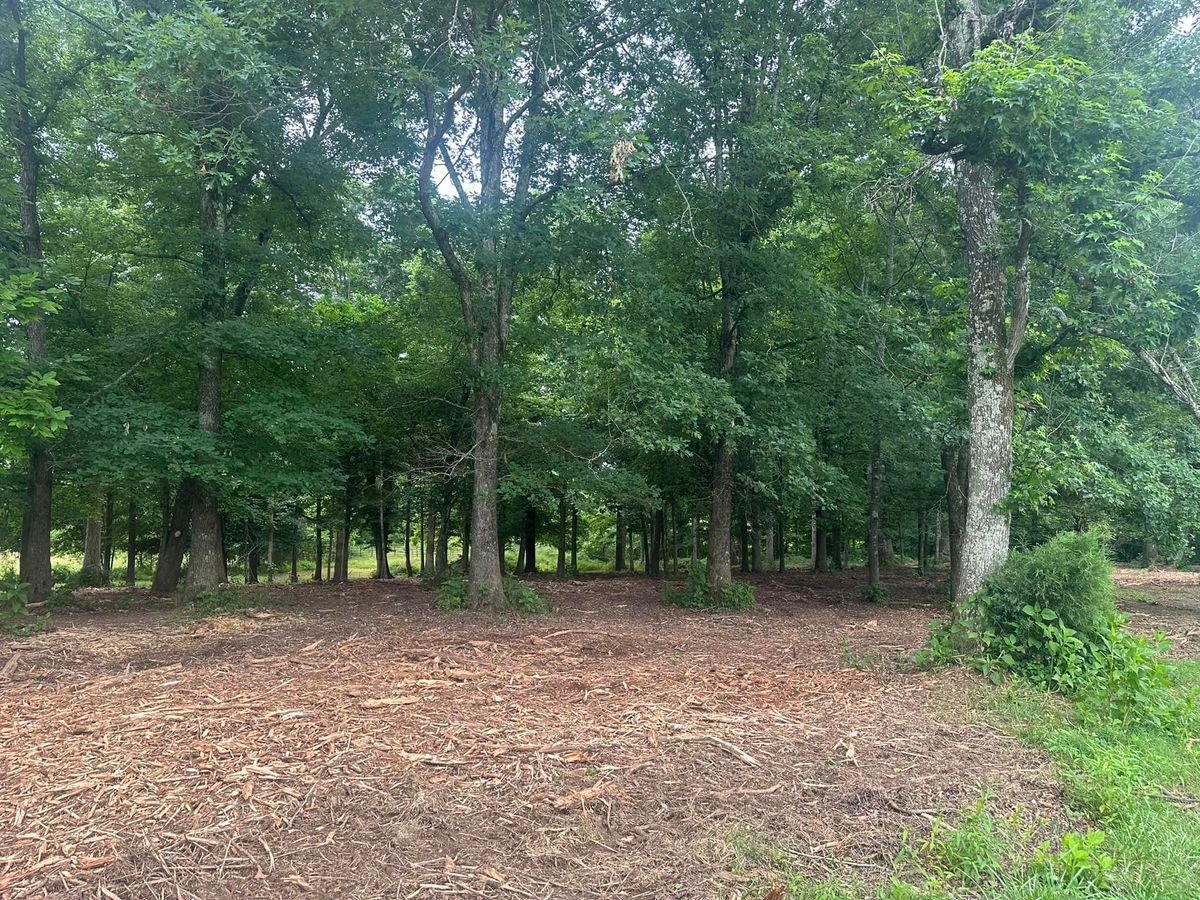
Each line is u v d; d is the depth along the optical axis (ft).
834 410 48.83
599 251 38.50
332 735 16.61
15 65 41.19
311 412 40.09
